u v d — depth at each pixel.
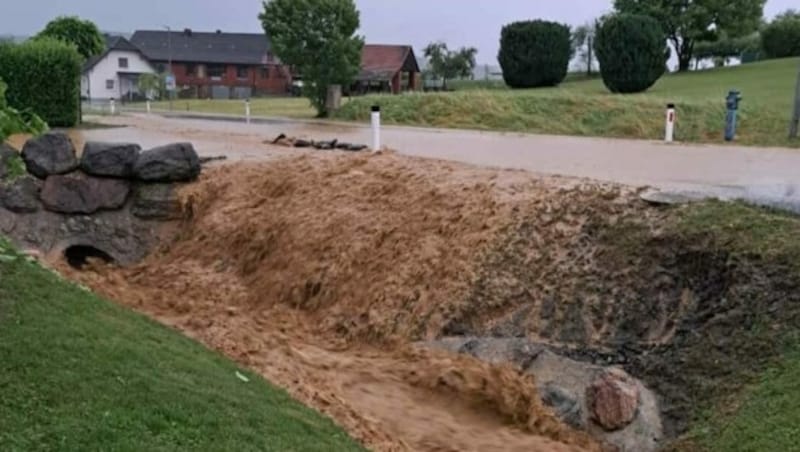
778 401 5.25
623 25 29.97
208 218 10.91
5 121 4.92
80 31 38.16
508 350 6.87
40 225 11.33
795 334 5.70
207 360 5.81
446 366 6.79
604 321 6.88
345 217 9.43
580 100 24.88
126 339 5.53
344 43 27.17
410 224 8.80
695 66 49.81
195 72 65.62
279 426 4.68
